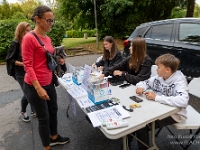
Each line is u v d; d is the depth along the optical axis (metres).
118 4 10.14
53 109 2.08
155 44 4.29
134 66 2.36
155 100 1.70
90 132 2.54
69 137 2.44
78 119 2.89
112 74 2.49
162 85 1.87
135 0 10.70
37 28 1.70
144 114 1.48
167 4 12.04
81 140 2.37
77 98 1.85
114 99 1.76
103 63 3.20
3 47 7.14
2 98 3.89
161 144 2.22
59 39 8.23
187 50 3.67
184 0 12.08
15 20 7.46
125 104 1.67
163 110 1.54
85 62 6.97
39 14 1.62
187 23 3.81
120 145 2.24
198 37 3.58
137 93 1.87
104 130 1.31
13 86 4.64
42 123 1.87
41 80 1.79
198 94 2.17
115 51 2.96
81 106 1.66
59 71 2.00
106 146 2.23
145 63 2.30
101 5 10.74
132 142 2.25
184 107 1.62
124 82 2.27
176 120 1.72
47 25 1.68
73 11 11.68
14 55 2.42
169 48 3.99
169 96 1.81
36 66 1.72
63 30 8.30
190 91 2.25
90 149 2.19
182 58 3.78
